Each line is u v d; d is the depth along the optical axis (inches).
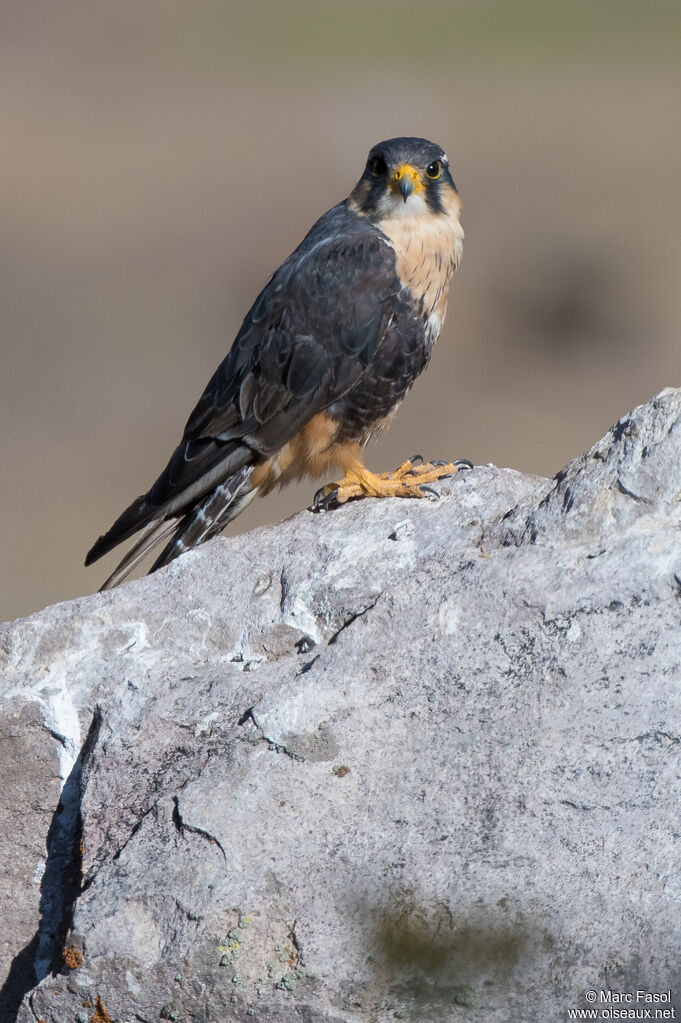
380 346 469.4
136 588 373.4
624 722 308.8
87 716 354.6
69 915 337.7
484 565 335.6
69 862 344.5
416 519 371.9
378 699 324.8
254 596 365.4
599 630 319.3
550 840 301.0
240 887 301.0
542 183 1977.1
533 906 294.0
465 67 2637.8
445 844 303.7
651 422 340.5
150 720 339.6
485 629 327.9
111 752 338.3
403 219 478.6
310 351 464.4
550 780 306.5
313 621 356.2
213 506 474.3
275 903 300.2
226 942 296.7
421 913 296.7
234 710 338.3
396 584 352.8
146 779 332.5
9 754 353.1
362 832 308.8
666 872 292.4
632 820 299.6
